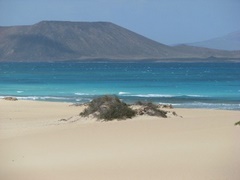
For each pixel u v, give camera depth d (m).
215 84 120.38
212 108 59.69
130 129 30.23
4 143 26.88
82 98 76.94
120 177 18.22
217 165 19.03
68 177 18.53
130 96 80.94
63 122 37.12
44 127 34.44
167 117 38.00
